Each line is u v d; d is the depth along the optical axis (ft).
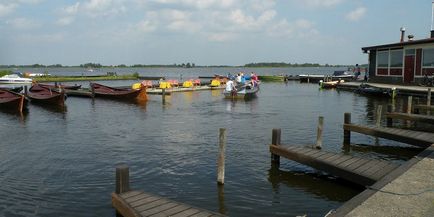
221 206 33.81
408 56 123.44
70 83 228.02
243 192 37.01
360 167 36.17
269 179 40.57
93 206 33.88
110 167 45.50
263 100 123.85
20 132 68.44
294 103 114.83
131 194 30.66
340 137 61.93
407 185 27.86
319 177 41.06
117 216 31.50
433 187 27.32
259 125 74.28
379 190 26.91
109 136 63.67
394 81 130.41
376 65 140.26
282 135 63.93
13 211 32.94
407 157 50.19
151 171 43.73
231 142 58.08
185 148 54.44
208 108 102.32
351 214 22.88
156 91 140.77
